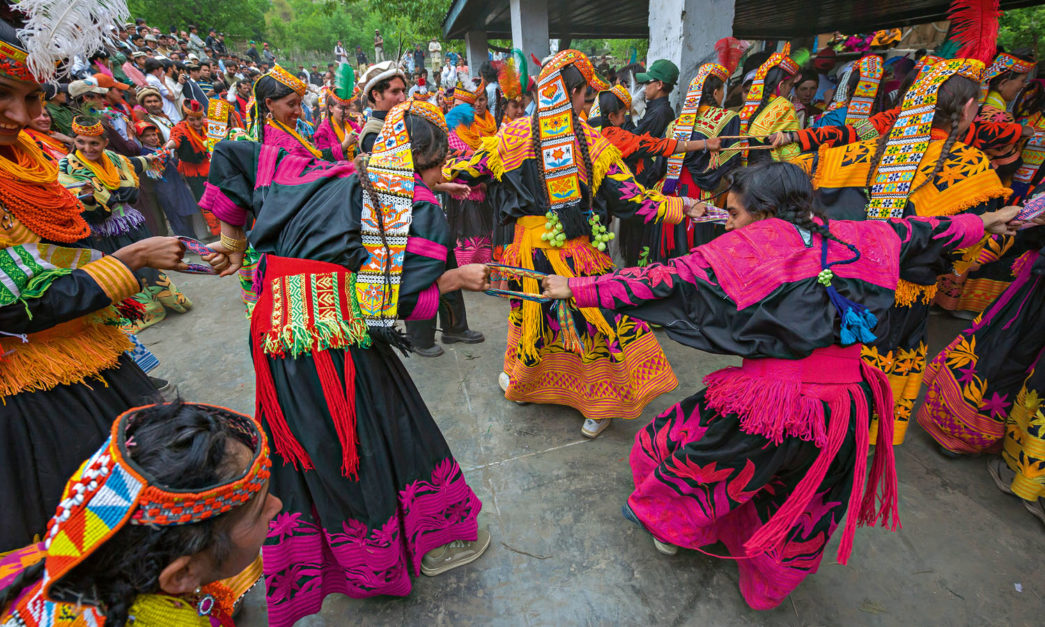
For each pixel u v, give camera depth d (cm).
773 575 176
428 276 158
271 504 91
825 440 155
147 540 73
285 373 158
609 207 259
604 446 285
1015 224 184
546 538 230
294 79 296
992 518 233
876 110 408
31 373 152
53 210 155
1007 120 307
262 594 211
